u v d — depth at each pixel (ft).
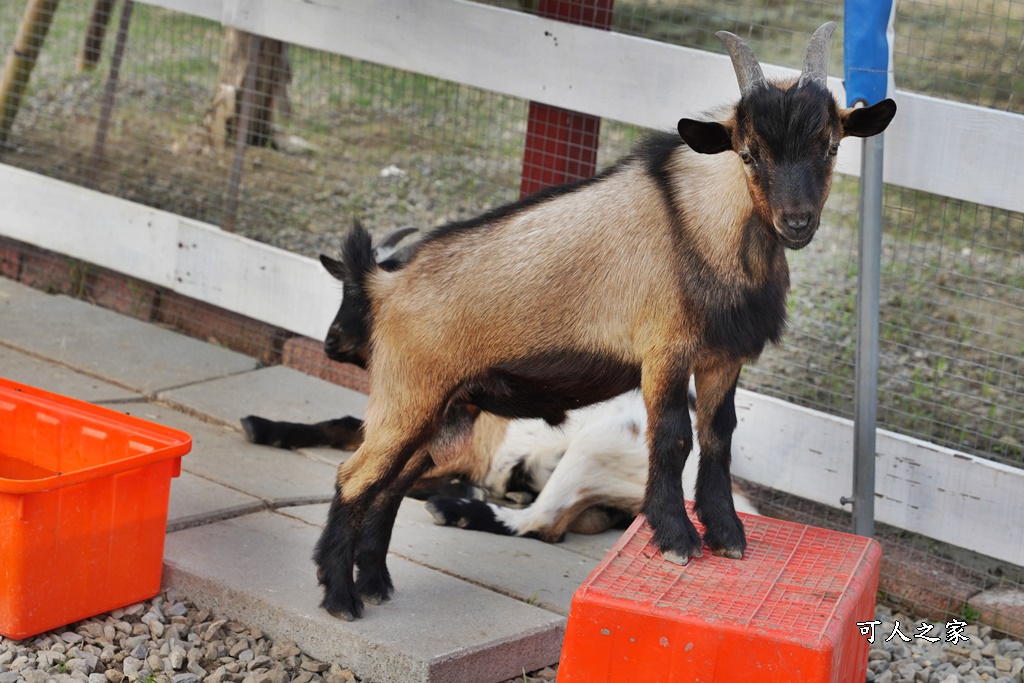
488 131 22.27
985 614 13.79
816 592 10.04
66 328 19.35
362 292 11.36
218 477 14.65
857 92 12.50
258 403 17.20
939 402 17.46
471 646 11.04
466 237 11.05
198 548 12.64
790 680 9.16
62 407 12.53
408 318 10.99
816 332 19.33
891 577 14.34
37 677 10.41
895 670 12.58
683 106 15.29
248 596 11.68
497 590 12.59
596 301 10.46
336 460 15.74
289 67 23.44
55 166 24.08
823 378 18.21
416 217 21.81
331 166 24.16
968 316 19.45
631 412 13.80
